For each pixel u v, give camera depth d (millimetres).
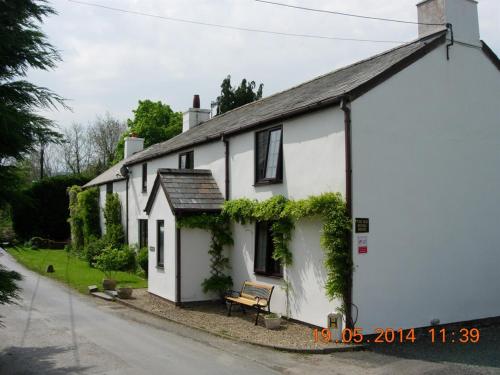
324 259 11289
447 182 12258
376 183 11125
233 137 15664
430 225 11891
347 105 10828
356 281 10680
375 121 11180
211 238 15609
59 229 38938
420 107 11898
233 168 15625
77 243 32500
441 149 12211
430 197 11938
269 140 13883
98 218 31484
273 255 12891
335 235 10641
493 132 13250
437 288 11875
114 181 28688
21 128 7637
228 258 15695
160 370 8359
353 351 9977
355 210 10781
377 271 10984
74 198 34375
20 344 10133
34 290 17641
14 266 24844
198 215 15266
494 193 13148
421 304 11578
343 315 10625
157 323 12641
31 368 8406
